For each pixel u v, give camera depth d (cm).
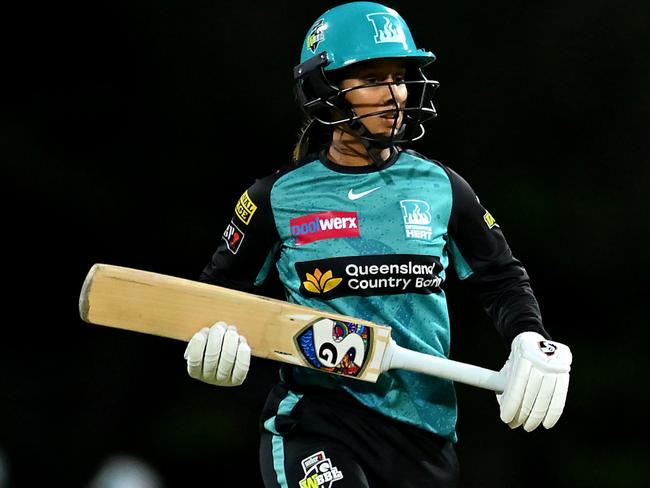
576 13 3127
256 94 3212
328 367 1089
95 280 1073
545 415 1077
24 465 3059
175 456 3016
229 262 1198
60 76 3200
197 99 3216
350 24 1152
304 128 1193
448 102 3166
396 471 1144
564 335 3145
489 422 2962
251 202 1170
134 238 3225
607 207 3130
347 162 1161
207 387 3144
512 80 3155
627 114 3130
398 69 1158
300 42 3203
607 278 3122
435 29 3156
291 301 1166
